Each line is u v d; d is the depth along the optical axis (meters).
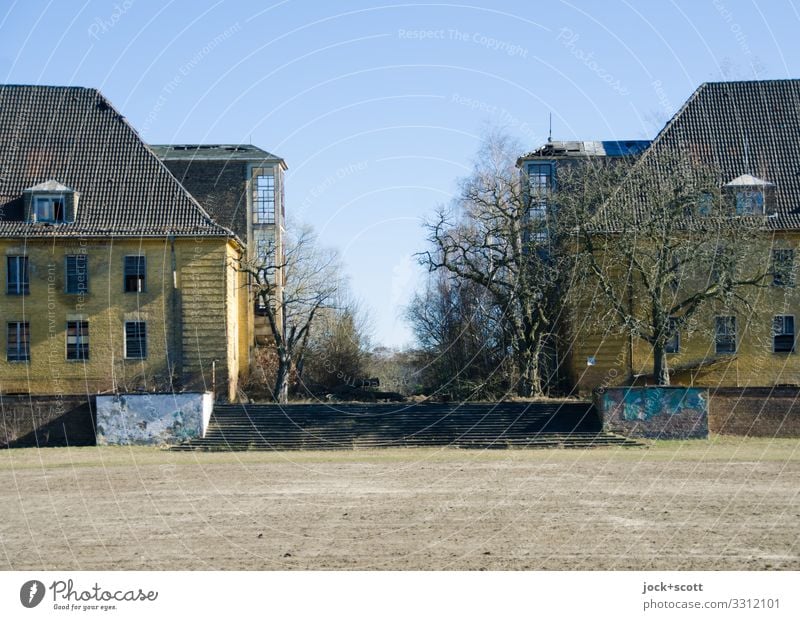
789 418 58.94
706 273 65.31
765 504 35.50
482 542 29.41
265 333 79.94
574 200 63.78
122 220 69.12
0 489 41.62
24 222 68.56
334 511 34.84
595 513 33.88
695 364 67.50
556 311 68.75
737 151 70.69
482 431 58.56
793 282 63.59
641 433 58.03
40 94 73.25
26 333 68.12
